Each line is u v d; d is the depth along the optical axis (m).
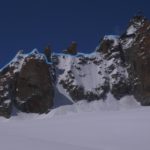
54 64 144.00
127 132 50.94
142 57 137.00
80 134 52.94
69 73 139.88
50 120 87.38
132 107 130.00
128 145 43.84
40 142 40.56
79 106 129.25
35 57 133.88
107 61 149.50
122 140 46.56
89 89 136.50
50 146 38.12
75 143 46.59
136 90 135.38
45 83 130.62
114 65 145.75
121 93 137.12
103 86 138.75
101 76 142.88
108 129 54.97
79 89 135.12
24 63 131.88
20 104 124.81
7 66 134.38
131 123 57.16
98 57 151.75
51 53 147.50
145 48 138.12
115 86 138.38
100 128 56.69
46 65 134.75
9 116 119.56
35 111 125.12
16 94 126.88
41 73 131.75
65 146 38.97
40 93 127.94
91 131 54.78
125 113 88.44
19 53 139.12
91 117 83.06
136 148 42.31
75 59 148.50
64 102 130.50
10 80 128.75
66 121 76.44
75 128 59.38
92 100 133.88
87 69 145.88
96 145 44.94
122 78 140.25
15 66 132.62
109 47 152.75
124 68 144.75
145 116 69.19
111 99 135.12
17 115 121.00
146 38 139.62
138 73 136.62
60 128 60.66
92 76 143.12
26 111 124.50
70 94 134.62
